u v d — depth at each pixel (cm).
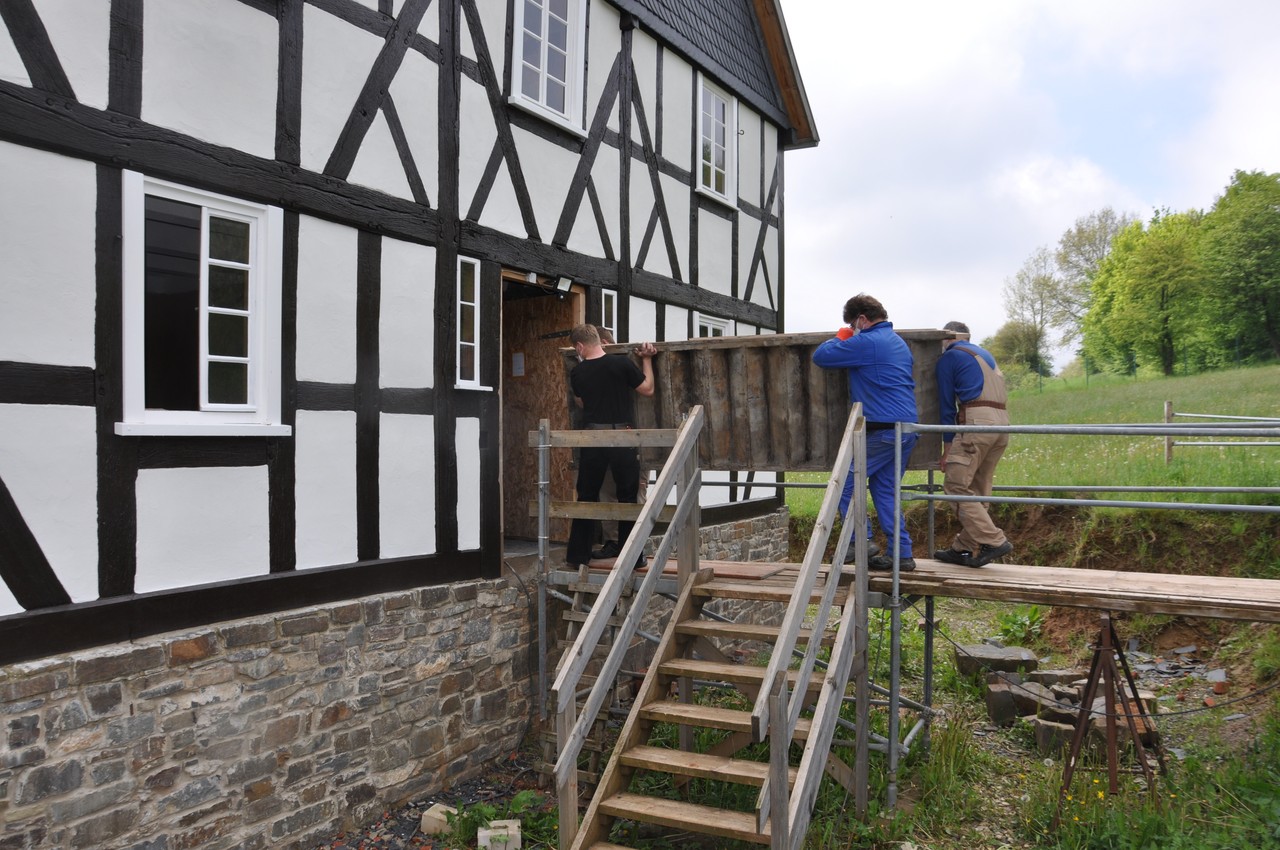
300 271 479
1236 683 696
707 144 941
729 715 427
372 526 523
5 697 347
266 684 452
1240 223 3553
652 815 394
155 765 401
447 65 580
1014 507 1014
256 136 454
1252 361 3500
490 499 611
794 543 1242
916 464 532
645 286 810
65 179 373
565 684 388
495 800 546
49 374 367
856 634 484
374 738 513
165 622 409
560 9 712
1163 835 443
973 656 760
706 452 564
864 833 462
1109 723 486
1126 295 3975
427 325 562
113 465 390
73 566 375
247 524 450
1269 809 458
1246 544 845
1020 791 537
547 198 680
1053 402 2567
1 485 351
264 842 450
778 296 1098
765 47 1060
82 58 378
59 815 364
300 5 479
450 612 568
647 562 627
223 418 441
